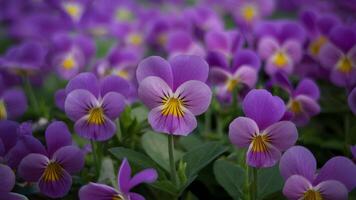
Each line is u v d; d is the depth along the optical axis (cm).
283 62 46
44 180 30
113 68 49
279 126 28
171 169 31
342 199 27
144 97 29
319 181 28
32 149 30
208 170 34
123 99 31
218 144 32
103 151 35
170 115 29
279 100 28
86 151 36
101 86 31
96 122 31
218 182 32
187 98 29
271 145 29
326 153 38
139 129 36
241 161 33
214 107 41
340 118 42
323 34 48
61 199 32
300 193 28
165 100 29
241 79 40
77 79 31
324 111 41
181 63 29
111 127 31
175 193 31
